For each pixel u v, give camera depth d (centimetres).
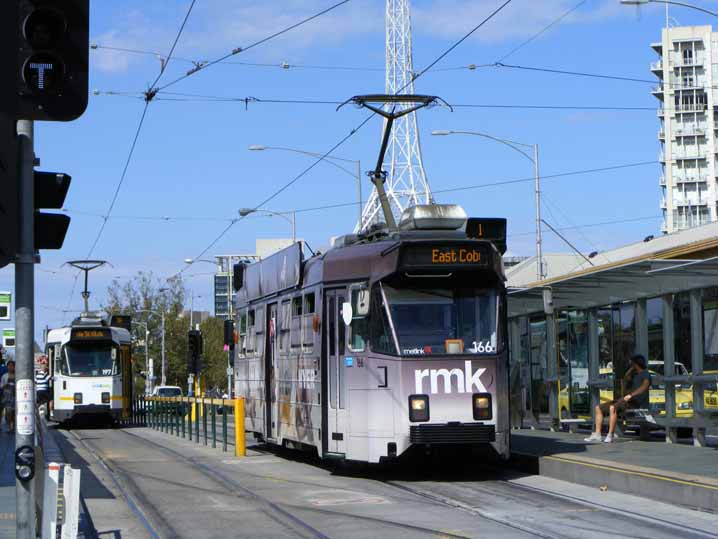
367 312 1791
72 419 4331
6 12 796
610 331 2383
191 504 1608
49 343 4600
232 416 5391
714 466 1611
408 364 1739
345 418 1844
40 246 944
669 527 1264
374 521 1379
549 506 1470
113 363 4331
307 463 2272
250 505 1586
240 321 2814
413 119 7056
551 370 2528
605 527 1277
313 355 2006
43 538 1041
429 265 1759
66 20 818
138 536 1325
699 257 2502
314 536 1280
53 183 946
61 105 816
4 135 798
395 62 7988
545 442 2181
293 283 2166
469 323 1780
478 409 1747
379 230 1964
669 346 2044
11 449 2680
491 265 1783
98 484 1923
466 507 1479
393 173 6994
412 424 1727
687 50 15175
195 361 4281
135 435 3716
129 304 9006
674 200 15200
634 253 4131
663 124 15338
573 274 2445
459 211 1902
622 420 2297
